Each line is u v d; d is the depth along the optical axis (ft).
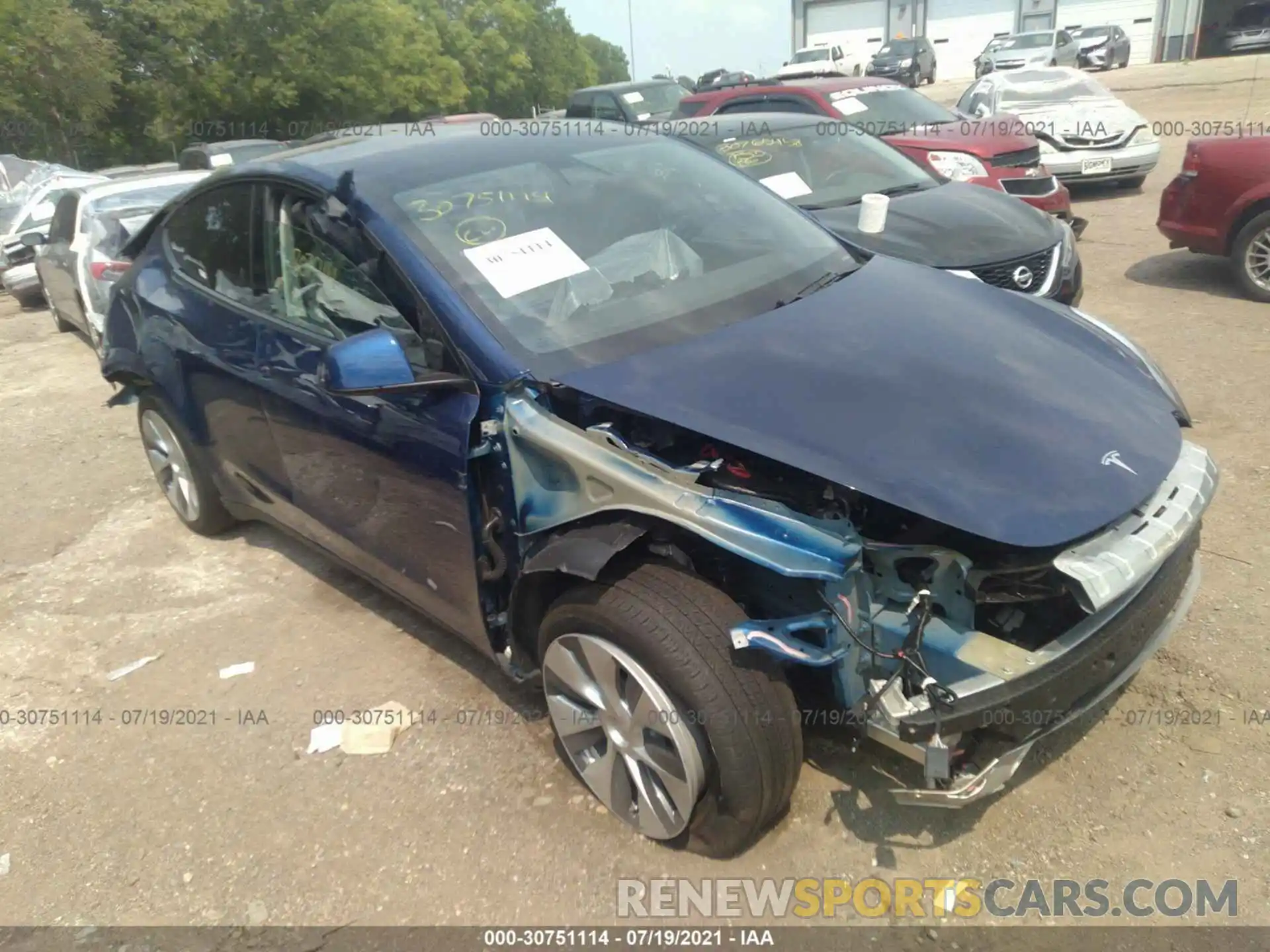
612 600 7.98
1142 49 126.52
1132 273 26.43
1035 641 8.10
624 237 10.78
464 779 9.75
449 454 9.06
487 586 9.45
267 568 14.44
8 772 10.53
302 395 10.85
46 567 15.07
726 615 7.76
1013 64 99.35
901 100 30.86
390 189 10.49
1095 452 8.01
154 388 14.35
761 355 9.00
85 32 73.56
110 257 24.73
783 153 22.58
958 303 10.50
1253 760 9.01
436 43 107.86
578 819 9.12
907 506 7.25
